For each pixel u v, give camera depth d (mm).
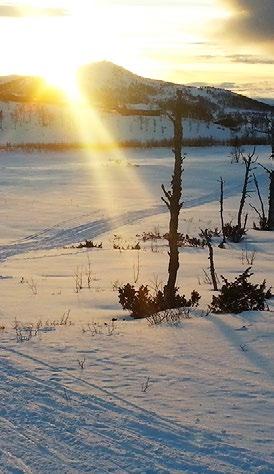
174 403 6762
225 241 33438
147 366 8125
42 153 98750
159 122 146375
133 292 13383
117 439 5879
